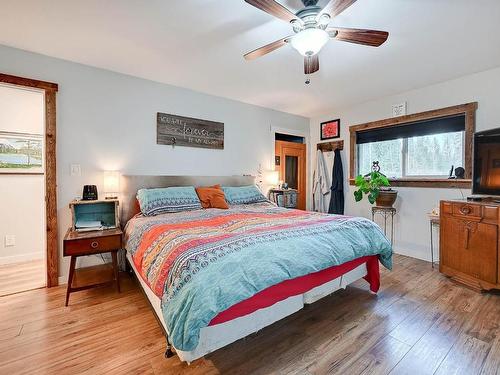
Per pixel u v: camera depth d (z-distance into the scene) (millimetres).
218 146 3744
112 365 1468
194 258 1356
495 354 1549
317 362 1501
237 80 3133
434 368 1442
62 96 2604
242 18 1898
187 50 2393
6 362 1490
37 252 3396
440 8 1763
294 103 4059
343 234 2006
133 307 2125
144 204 2742
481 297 2285
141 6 1759
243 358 1542
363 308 2119
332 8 1512
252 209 3049
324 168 4652
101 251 2283
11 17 1885
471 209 2473
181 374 1406
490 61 2602
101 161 2838
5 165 3207
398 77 3002
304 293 1822
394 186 3658
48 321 1915
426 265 3141
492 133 2529
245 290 1311
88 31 2078
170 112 3297
